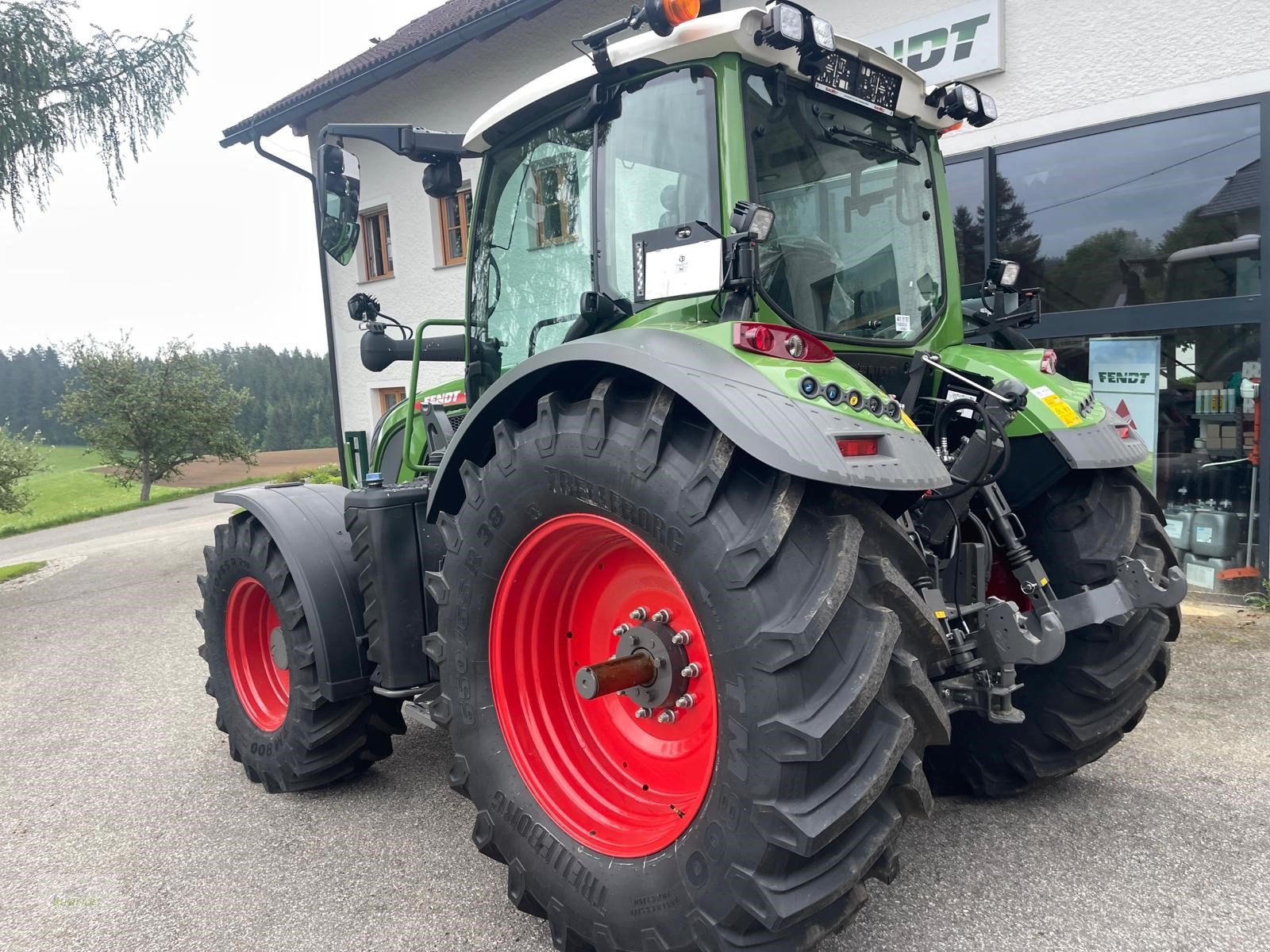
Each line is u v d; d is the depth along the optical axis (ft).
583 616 7.76
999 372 8.41
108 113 28.45
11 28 25.85
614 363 6.19
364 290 38.32
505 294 9.21
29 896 8.18
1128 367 17.98
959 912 7.13
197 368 82.84
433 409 10.28
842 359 7.73
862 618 5.41
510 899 7.26
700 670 6.52
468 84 33.14
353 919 7.57
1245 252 16.40
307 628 9.72
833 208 7.88
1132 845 8.14
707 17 6.73
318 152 9.31
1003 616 7.10
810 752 5.10
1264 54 15.80
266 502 10.28
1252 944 6.59
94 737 12.73
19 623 21.77
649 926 6.00
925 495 7.37
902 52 19.95
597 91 7.55
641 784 7.31
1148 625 8.67
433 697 9.23
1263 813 8.66
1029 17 18.24
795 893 5.32
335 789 10.42
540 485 6.72
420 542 9.09
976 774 9.03
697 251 6.11
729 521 5.58
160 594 24.41
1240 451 16.84
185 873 8.50
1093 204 18.02
